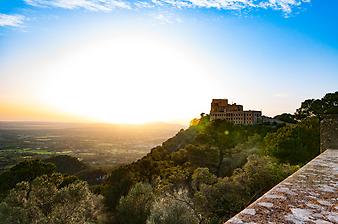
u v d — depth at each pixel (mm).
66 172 71562
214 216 26062
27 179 38875
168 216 26422
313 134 40688
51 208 27703
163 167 52531
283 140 39344
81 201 28469
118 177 49219
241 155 53781
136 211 39219
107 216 42219
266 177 25766
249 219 3408
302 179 6227
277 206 4027
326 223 3457
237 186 26375
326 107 77125
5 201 26453
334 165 8922
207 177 30922
